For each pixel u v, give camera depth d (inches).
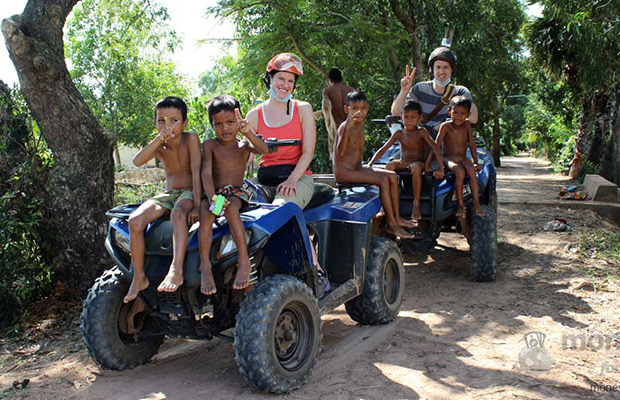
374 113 638.5
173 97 147.9
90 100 1237.7
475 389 143.6
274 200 165.2
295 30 511.8
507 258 295.9
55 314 228.8
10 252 228.2
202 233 139.4
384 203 195.9
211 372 163.0
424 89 271.3
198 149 150.0
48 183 241.6
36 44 228.4
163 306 150.6
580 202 458.9
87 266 240.7
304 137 180.4
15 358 187.3
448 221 283.1
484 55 726.5
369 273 190.4
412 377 152.4
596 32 557.9
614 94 808.3
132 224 140.8
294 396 143.1
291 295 145.9
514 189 659.4
